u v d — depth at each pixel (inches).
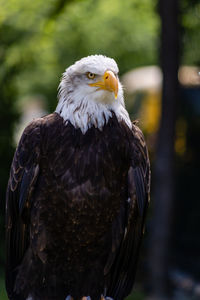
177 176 581.6
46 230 317.7
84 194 309.3
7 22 514.9
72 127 307.7
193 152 588.4
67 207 311.4
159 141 469.1
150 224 554.9
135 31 750.5
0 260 625.9
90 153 306.7
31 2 498.9
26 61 585.0
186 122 589.3
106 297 333.7
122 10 613.9
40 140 308.5
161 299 476.4
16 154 317.7
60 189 309.0
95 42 738.8
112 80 302.8
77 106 308.2
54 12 499.8
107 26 715.4
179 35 462.6
